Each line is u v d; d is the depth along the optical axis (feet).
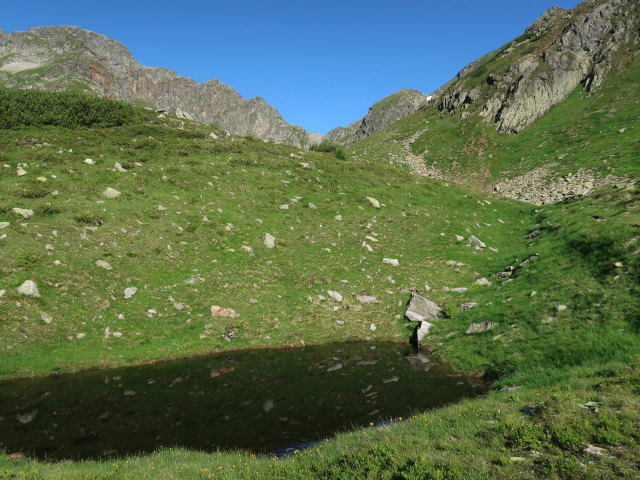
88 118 158.81
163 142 151.74
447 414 36.73
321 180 148.77
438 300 83.56
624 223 77.87
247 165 147.84
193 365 61.36
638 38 268.82
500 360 54.60
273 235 106.52
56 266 73.20
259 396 49.85
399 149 306.55
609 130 208.13
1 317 60.70
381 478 24.85
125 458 35.09
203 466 31.27
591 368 42.50
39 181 99.14
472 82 355.77
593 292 59.93
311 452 32.68
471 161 249.75
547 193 166.20
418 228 123.85
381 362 61.98
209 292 80.84
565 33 305.53
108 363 60.39
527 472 23.25
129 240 88.07
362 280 92.38
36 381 54.44
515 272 86.38
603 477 21.47
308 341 71.46
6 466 31.22
